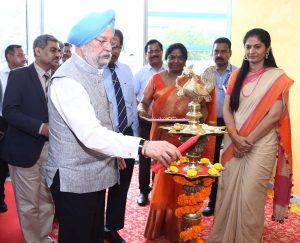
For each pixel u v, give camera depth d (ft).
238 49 14.32
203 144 4.22
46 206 7.58
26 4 14.24
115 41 7.67
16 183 7.04
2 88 10.01
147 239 8.14
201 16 15.38
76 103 4.11
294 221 9.41
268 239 8.36
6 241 8.16
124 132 7.91
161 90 8.12
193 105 4.22
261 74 7.21
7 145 6.93
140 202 10.30
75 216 4.49
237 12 14.48
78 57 4.37
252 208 7.11
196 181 4.22
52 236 8.29
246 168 7.18
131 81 8.47
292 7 10.84
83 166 4.44
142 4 14.88
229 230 7.36
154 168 4.15
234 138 7.21
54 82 4.28
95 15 4.21
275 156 7.25
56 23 14.46
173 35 15.38
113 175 4.86
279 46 11.62
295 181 11.04
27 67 6.93
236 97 7.36
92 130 4.02
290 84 7.00
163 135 7.66
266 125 6.98
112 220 7.85
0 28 14.11
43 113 6.82
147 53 12.01
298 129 10.84
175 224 7.75
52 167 4.52
